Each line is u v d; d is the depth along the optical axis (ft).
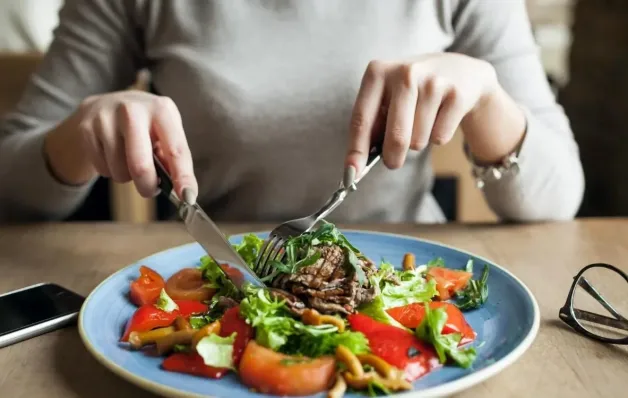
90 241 2.50
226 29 2.81
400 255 2.22
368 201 2.94
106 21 2.92
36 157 2.62
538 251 2.40
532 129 2.66
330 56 2.81
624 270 2.23
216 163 2.87
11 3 4.40
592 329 1.83
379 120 2.19
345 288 1.75
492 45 3.01
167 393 1.44
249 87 2.78
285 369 1.48
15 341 1.77
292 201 2.92
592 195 6.22
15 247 2.43
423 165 3.05
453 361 1.59
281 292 1.72
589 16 6.36
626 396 1.55
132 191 4.89
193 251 2.20
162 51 2.88
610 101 5.92
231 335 1.59
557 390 1.57
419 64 2.23
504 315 1.81
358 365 1.50
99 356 1.57
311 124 2.79
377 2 2.86
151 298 1.88
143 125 2.09
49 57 2.96
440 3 2.97
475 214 4.91
